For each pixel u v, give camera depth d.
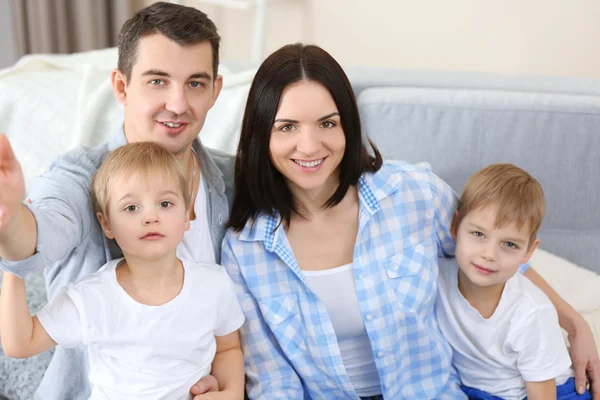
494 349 1.24
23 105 1.71
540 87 1.77
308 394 1.28
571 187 1.65
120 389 1.01
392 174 1.25
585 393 1.27
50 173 1.06
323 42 2.83
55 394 1.16
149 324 1.01
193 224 1.18
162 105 1.07
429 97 1.66
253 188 1.19
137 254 1.00
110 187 0.99
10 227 0.77
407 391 1.25
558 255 1.65
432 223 1.27
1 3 2.72
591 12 2.42
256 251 1.22
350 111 1.14
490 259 1.17
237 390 1.11
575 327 1.29
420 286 1.22
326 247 1.22
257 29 2.76
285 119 1.09
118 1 2.81
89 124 1.64
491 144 1.65
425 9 2.64
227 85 1.70
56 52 2.79
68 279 1.10
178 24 1.06
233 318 1.12
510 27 2.54
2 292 0.93
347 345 1.25
